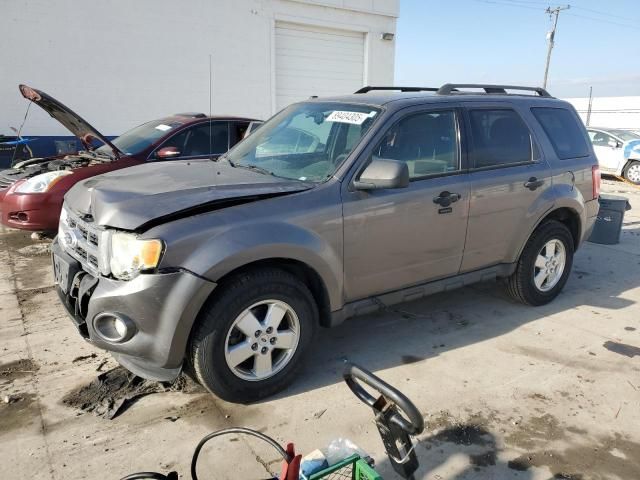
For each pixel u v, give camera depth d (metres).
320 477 1.95
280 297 3.03
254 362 3.06
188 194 2.93
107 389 3.19
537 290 4.67
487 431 2.92
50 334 3.93
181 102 12.48
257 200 3.02
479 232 4.02
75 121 5.95
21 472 2.48
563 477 2.58
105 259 2.80
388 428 1.97
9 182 6.39
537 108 4.61
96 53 11.29
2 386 3.20
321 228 3.13
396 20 15.28
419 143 3.69
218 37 12.60
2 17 10.28
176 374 2.85
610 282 5.60
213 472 2.52
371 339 4.03
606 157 14.65
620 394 3.34
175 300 2.66
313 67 14.44
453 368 3.61
